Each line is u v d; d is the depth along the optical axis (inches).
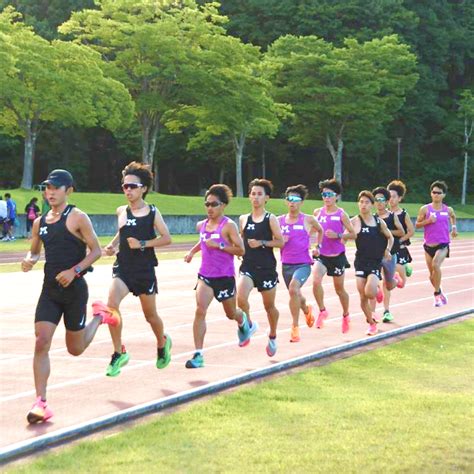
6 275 1103.0
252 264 553.3
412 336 659.4
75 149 4050.2
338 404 415.2
